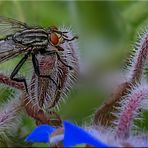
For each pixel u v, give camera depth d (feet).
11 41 0.37
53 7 0.53
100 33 0.53
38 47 0.37
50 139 0.31
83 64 0.50
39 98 0.37
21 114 0.39
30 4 0.52
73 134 0.29
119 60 0.50
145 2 0.51
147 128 0.41
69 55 0.37
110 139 0.30
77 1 0.54
